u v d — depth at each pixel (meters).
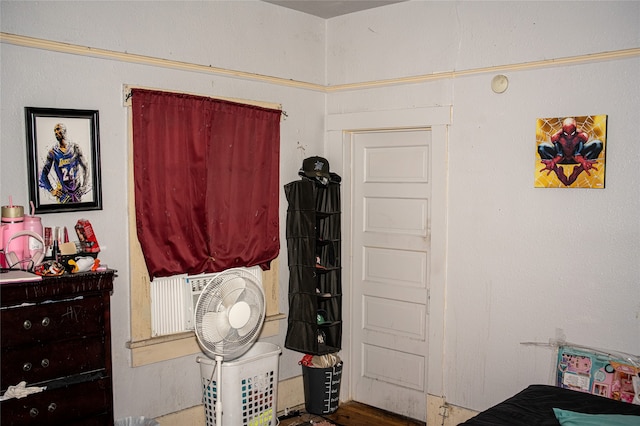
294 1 3.94
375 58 4.12
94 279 2.73
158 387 3.46
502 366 3.61
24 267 2.72
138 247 3.30
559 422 2.66
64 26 2.98
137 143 3.23
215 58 3.65
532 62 3.40
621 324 3.17
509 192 3.54
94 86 3.11
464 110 3.71
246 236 3.82
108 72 3.17
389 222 4.23
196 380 3.64
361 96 4.21
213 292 2.96
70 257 2.76
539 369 3.46
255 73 3.89
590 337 3.27
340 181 4.28
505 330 3.59
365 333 4.40
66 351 2.67
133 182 3.26
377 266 4.31
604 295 3.22
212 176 3.61
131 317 3.30
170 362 3.51
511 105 3.51
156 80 3.38
